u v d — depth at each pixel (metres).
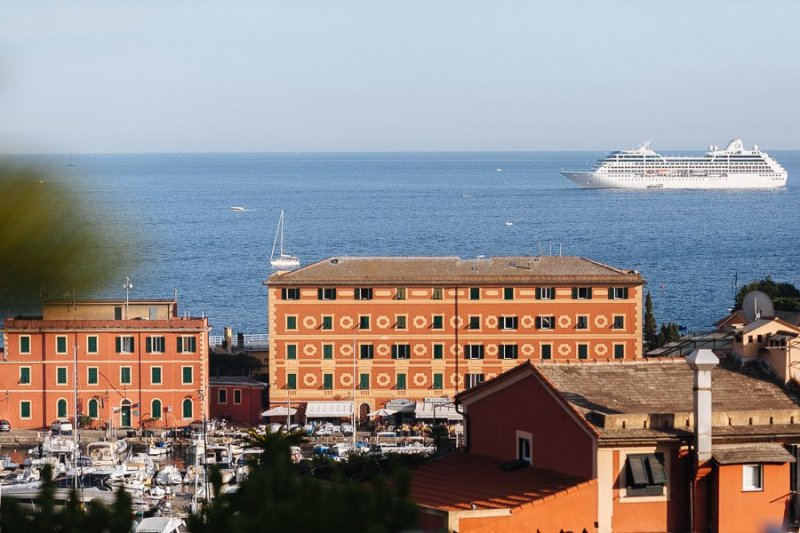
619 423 88.88
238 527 55.34
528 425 95.88
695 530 88.62
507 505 86.12
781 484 89.50
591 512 87.50
